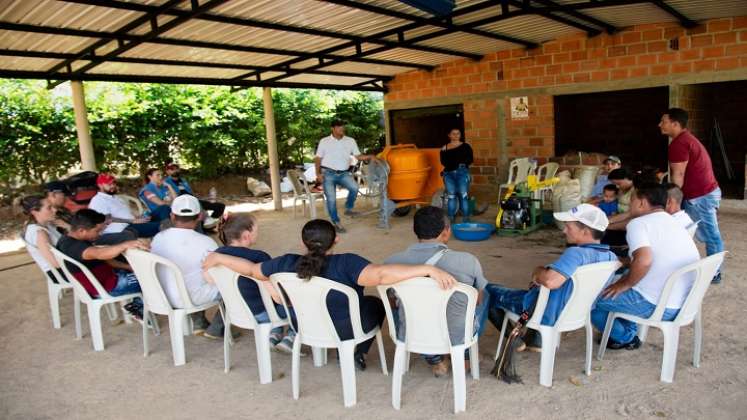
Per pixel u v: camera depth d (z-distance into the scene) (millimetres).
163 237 3326
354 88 10125
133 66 6867
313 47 7094
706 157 4031
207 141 11242
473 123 9508
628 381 2785
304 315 2695
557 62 8383
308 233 2674
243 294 2955
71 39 5402
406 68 9711
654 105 10516
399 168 7516
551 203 7680
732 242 5492
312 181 11594
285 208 10039
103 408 2805
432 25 6438
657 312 2723
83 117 6801
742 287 4086
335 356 3352
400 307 2660
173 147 11289
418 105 10164
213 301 3359
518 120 8969
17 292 5160
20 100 8758
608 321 2963
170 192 6457
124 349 3580
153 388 3000
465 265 2656
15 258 6781
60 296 4938
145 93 10406
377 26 6430
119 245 3281
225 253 2955
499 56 8977
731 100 9812
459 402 2561
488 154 9430
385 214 7324
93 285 3510
